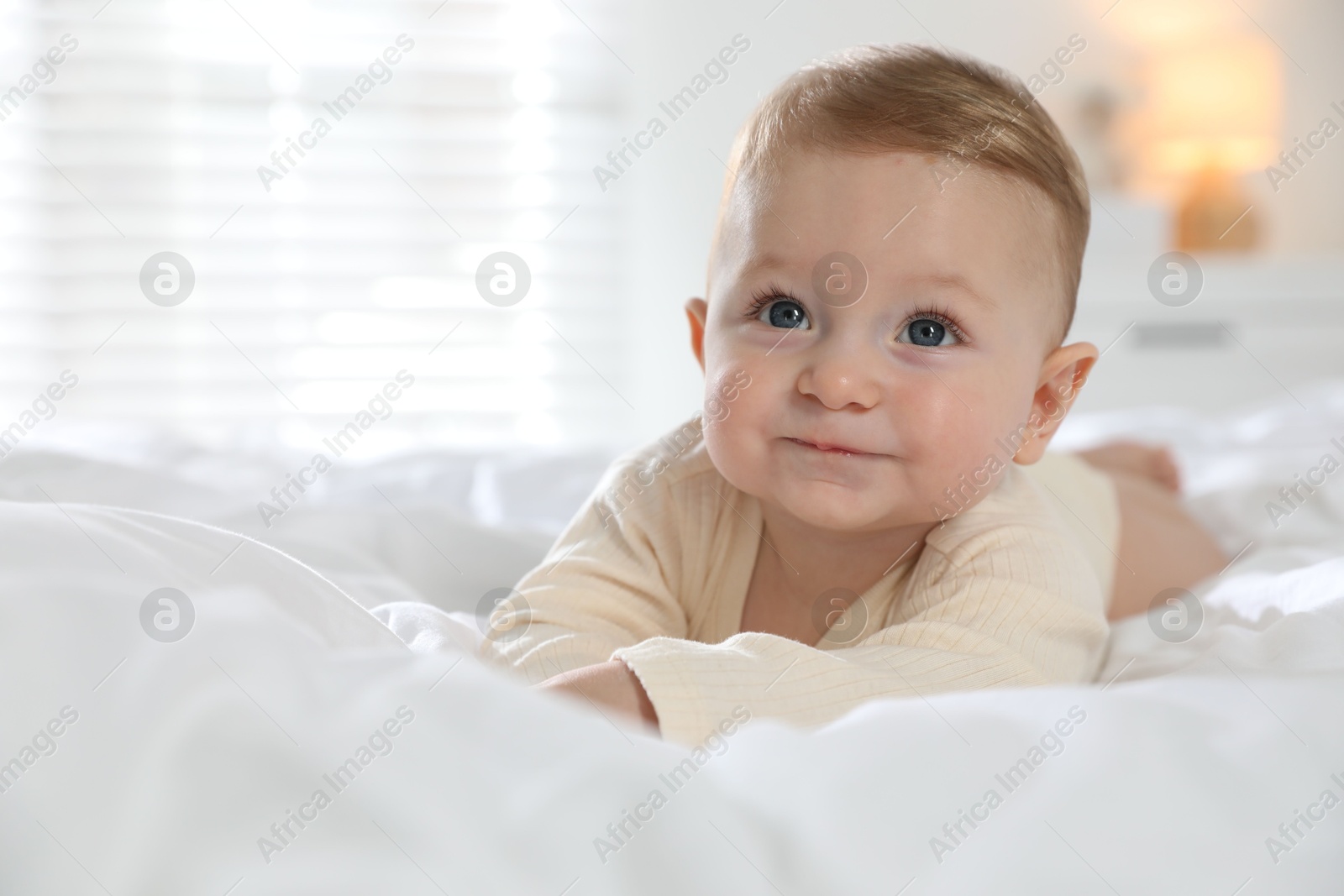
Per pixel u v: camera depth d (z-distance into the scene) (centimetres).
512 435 295
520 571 95
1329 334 269
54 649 41
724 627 78
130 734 38
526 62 292
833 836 38
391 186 284
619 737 42
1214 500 119
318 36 279
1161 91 304
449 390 291
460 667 44
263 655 42
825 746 42
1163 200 294
